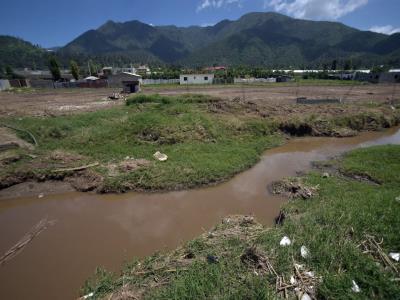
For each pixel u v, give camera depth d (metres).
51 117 19.98
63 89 50.16
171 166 11.73
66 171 11.20
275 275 4.99
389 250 5.55
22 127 15.87
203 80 61.88
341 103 26.17
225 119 18.12
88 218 8.91
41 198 10.21
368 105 25.03
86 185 10.66
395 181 10.44
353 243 5.73
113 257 7.04
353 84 54.41
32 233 8.14
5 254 7.21
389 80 60.66
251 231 6.80
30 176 11.02
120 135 15.02
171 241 7.64
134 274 5.74
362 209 7.07
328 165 13.01
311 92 38.78
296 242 5.82
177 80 65.69
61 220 8.84
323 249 5.45
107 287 5.59
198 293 4.71
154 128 15.17
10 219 8.98
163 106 20.73
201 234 7.68
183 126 15.77
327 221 6.59
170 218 8.83
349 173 11.69
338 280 4.69
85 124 17.33
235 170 12.16
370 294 4.49
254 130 17.75
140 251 7.24
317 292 4.61
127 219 8.81
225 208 9.39
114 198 10.15
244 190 10.70
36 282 6.29
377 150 14.16
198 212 9.16
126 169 11.42
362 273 4.84
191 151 13.79
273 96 33.50
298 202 8.96
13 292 6.02
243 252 5.74
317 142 17.66
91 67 88.69
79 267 6.71
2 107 25.30
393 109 23.83
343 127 19.66
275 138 17.69
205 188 10.80
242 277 5.05
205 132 15.99
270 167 13.15
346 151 15.69
